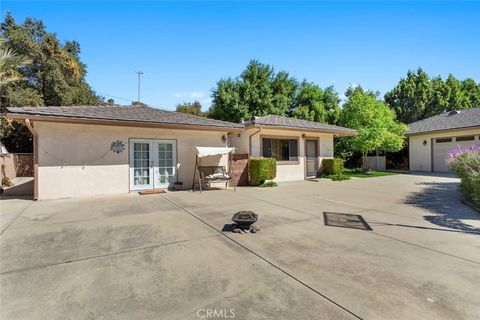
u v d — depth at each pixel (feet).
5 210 23.18
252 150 43.27
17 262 11.91
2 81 29.30
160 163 36.14
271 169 41.16
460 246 13.58
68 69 69.67
